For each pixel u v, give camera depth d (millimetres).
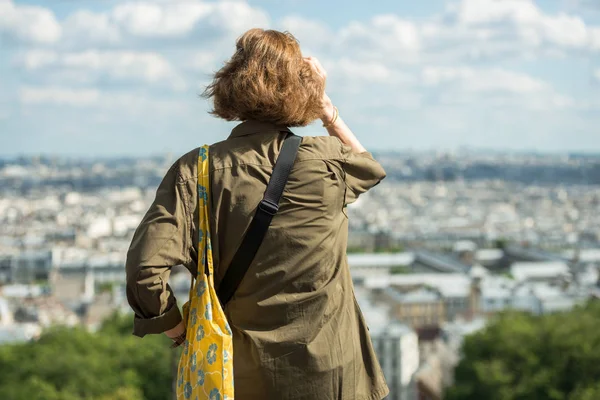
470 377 36531
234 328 2344
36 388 36688
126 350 42438
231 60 2457
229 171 2326
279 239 2314
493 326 38250
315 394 2305
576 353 34000
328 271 2365
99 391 38062
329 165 2387
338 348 2332
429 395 42906
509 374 34906
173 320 2316
